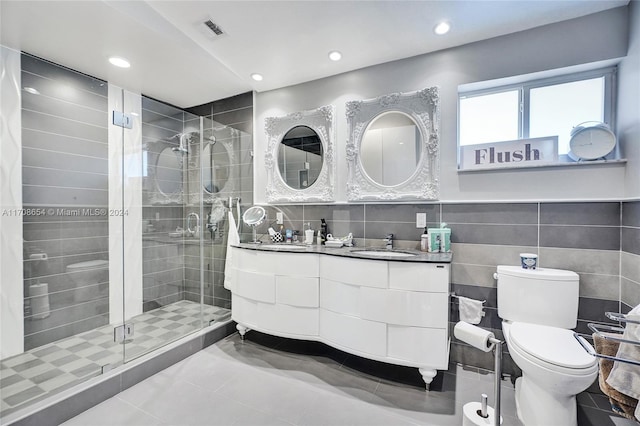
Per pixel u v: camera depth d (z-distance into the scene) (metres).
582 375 1.24
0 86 1.89
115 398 1.69
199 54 2.10
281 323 2.14
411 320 1.69
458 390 1.77
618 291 1.66
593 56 1.72
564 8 1.68
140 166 2.67
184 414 1.55
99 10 1.59
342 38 1.99
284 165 2.72
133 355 1.97
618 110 1.72
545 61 1.84
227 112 2.99
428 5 1.67
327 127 2.50
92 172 2.39
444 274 1.63
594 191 1.72
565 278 1.63
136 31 1.79
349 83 2.44
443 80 2.11
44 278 2.10
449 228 2.08
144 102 2.67
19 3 1.52
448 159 2.09
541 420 1.37
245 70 2.43
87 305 2.33
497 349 1.19
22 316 1.98
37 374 1.73
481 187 2.00
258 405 1.63
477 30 1.89
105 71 2.34
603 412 1.57
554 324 1.65
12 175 1.95
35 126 2.06
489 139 2.09
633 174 1.56
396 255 1.90
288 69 2.42
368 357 1.80
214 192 2.94
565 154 1.89
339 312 1.92
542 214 1.84
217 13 1.76
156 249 2.80
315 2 1.65
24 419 1.36
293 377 1.91
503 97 2.05
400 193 2.21
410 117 2.20
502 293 1.80
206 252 2.99
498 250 1.95
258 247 2.27
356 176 2.37
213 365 2.07
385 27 1.87
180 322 2.56
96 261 2.39
